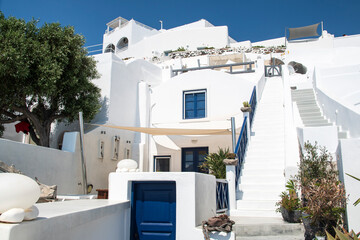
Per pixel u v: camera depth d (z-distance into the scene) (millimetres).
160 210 6180
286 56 31250
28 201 3475
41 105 13961
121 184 6418
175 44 45125
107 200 6340
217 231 5363
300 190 8227
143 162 16938
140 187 6383
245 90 16484
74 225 4230
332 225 6664
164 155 17188
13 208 3348
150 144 17594
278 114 14984
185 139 16859
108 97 16328
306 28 39312
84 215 4508
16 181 3455
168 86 18047
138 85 18625
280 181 10555
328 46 31828
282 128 13672
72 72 13703
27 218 3467
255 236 7199
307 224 6852
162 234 6078
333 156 9508
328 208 6641
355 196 6934
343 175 7160
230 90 16812
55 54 12812
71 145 13180
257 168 11453
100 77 16656
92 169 14148
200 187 6230
